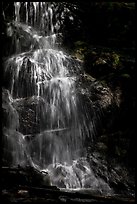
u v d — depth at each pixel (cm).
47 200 449
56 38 1023
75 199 478
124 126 877
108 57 948
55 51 929
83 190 677
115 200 494
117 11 1115
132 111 890
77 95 841
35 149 746
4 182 507
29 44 948
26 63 829
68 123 814
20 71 816
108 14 1117
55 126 796
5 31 909
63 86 838
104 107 855
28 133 752
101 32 1120
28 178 540
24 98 789
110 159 805
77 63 924
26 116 758
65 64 903
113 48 1082
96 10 1124
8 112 734
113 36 1112
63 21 1069
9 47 898
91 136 833
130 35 1099
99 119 849
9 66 825
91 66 934
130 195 699
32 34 984
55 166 739
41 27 1038
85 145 820
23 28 979
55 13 1066
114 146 837
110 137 846
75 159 783
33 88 810
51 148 768
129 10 1109
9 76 814
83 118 833
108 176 755
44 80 827
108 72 923
